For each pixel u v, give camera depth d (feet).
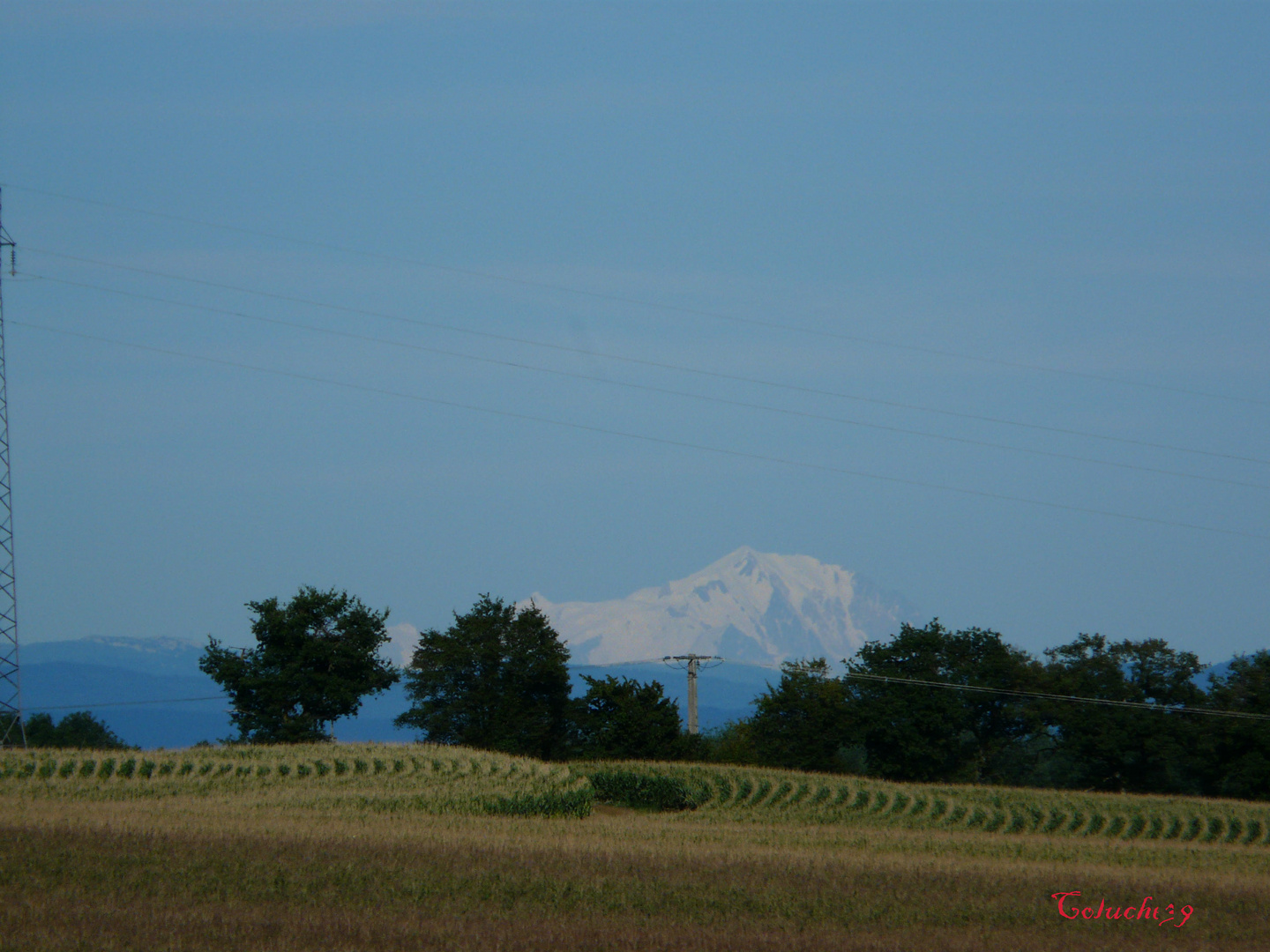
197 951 270.67
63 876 350.84
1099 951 323.78
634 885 388.16
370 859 406.00
